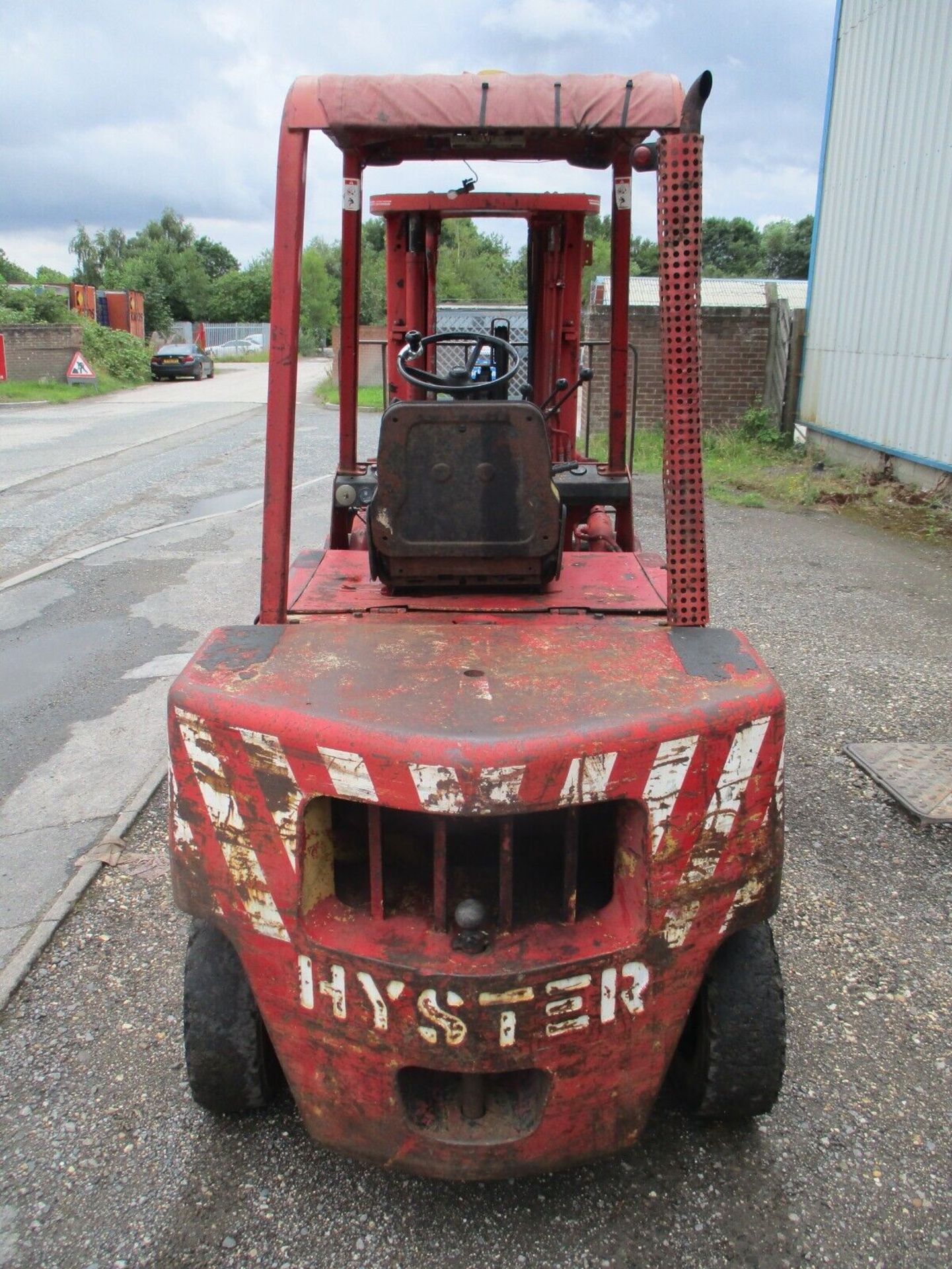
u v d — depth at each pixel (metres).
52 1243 2.45
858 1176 2.63
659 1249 2.43
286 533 2.80
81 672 6.24
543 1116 2.31
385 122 2.56
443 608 2.95
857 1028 3.17
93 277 77.62
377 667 2.48
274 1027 2.40
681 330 2.54
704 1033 2.64
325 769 2.17
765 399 15.57
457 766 2.07
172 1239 2.46
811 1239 2.45
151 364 35.31
